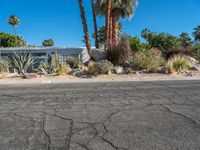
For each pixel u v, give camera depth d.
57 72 18.42
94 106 7.58
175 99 8.50
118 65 20.19
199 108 7.14
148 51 20.03
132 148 4.32
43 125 5.70
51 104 8.02
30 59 18.64
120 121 5.89
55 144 4.56
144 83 13.30
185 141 4.61
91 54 22.38
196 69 19.05
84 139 4.77
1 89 11.99
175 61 18.72
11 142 4.70
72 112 6.85
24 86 13.05
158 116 6.29
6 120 6.17
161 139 4.71
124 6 30.28
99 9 29.73
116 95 9.49
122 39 21.30
